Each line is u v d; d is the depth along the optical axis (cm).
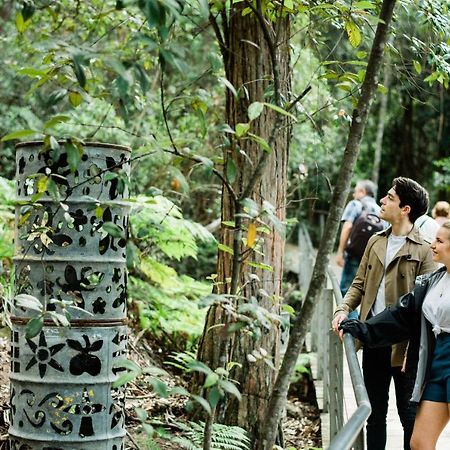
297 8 418
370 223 853
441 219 816
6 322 684
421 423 433
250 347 539
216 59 311
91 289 412
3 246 716
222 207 544
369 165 2053
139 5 257
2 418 535
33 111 1148
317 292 326
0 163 1136
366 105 329
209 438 317
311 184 1452
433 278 445
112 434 422
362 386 346
